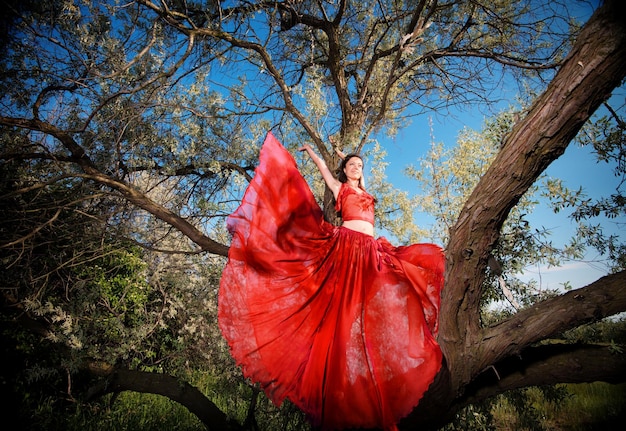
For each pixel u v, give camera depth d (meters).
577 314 2.23
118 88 4.19
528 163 1.87
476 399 2.68
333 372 2.55
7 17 3.45
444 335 2.29
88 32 3.96
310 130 4.18
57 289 5.29
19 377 4.89
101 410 5.21
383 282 2.77
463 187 5.14
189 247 6.02
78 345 4.41
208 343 6.32
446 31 5.42
